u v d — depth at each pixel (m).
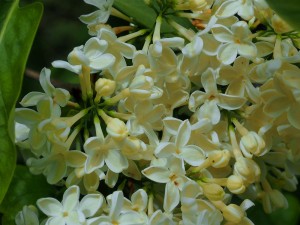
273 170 0.31
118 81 0.27
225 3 0.28
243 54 0.27
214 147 0.27
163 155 0.25
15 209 0.28
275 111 0.26
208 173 0.27
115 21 0.33
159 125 0.27
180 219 0.26
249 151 0.27
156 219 0.25
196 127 0.26
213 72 0.27
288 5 0.22
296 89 0.25
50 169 0.26
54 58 0.70
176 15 0.29
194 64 0.27
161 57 0.27
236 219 0.26
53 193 0.29
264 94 0.26
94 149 0.25
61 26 0.70
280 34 0.27
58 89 0.26
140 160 0.27
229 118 0.28
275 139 0.28
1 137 0.22
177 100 0.27
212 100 0.27
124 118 0.26
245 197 0.30
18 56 0.23
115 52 0.27
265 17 0.28
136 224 0.25
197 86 0.28
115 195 0.24
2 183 0.22
